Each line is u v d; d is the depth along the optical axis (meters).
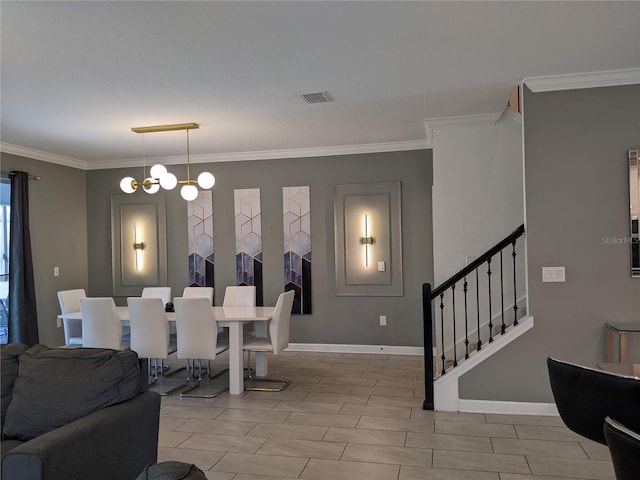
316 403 4.82
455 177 5.54
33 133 5.81
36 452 2.16
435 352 6.63
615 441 1.76
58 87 4.18
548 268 4.30
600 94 4.21
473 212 5.51
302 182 7.18
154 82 4.09
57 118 5.15
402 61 3.75
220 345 5.36
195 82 4.11
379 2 2.84
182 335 5.12
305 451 3.68
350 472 3.33
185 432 4.10
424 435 3.94
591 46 3.55
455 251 5.53
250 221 7.34
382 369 6.07
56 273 7.19
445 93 4.57
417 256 6.82
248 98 4.58
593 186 4.23
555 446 3.69
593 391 2.33
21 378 2.79
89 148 6.71
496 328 5.40
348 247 7.03
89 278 7.88
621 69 4.05
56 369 2.75
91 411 2.64
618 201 4.20
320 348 7.13
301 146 6.89
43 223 6.98
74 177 7.61
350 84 4.25
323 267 7.12
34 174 6.84
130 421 2.71
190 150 7.00
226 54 3.53
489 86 4.39
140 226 7.67
